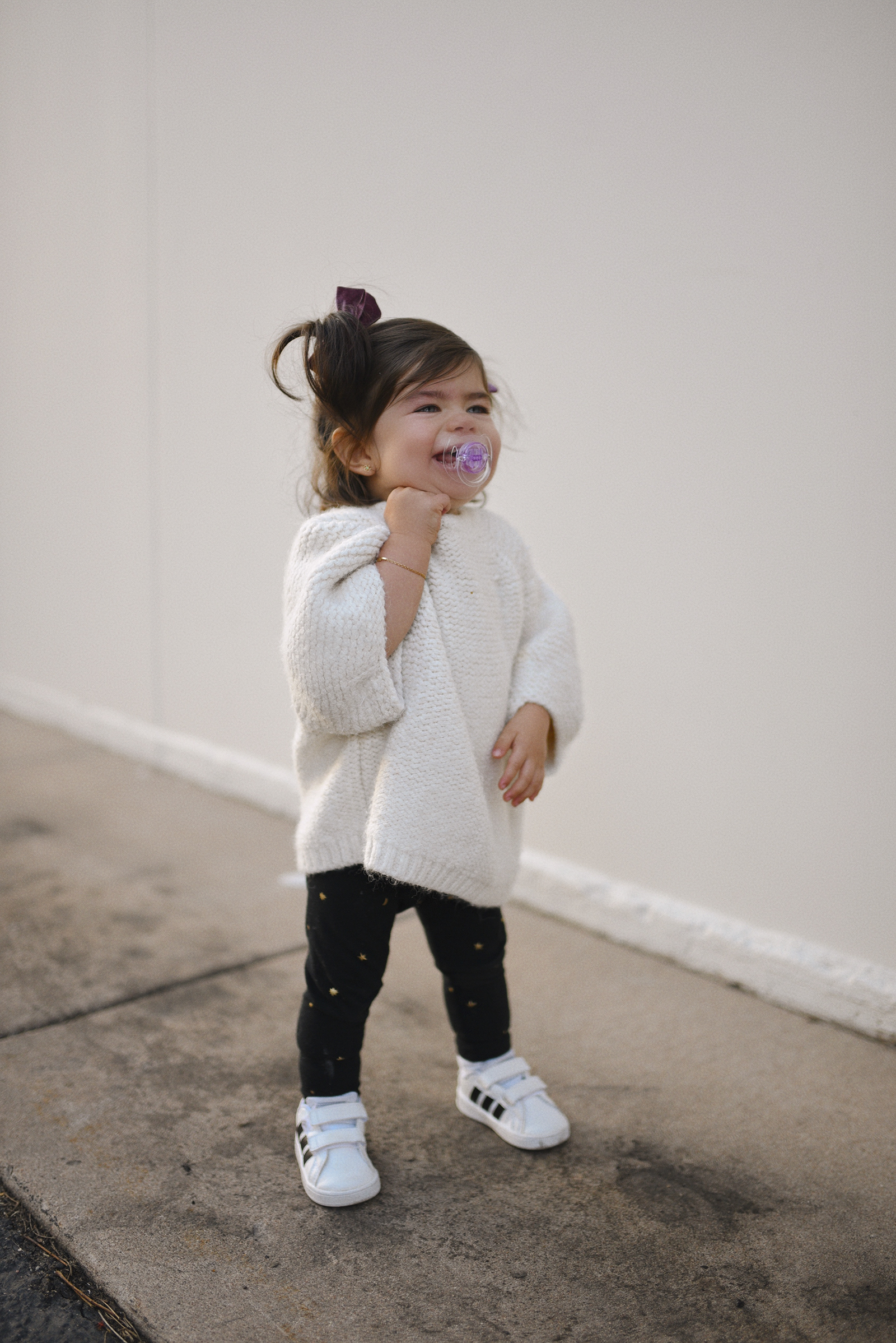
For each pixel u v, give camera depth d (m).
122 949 2.64
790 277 2.22
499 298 2.78
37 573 4.86
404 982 2.49
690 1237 1.65
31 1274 1.57
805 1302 1.52
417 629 1.67
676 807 2.60
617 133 2.47
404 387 1.64
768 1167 1.82
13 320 4.75
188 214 3.70
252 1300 1.50
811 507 2.26
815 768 2.33
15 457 4.89
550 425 2.72
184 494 3.93
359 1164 1.72
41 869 3.16
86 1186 1.74
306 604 1.59
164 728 4.24
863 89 2.07
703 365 2.40
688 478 2.46
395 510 1.65
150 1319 1.47
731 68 2.25
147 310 3.95
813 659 2.30
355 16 3.02
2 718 5.05
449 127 2.82
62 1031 2.24
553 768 1.91
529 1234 1.65
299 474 3.39
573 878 2.82
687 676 2.53
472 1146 1.87
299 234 3.30
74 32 4.08
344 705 1.61
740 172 2.27
